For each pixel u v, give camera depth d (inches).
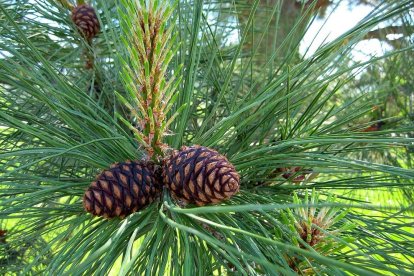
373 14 16.4
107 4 25.5
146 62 12.8
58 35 25.6
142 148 15.8
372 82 40.4
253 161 15.9
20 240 17.3
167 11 12.6
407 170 13.3
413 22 37.5
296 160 15.5
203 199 13.6
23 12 24.7
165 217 11.5
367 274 7.5
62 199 28.8
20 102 22.7
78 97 16.9
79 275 12.0
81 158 15.8
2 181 14.5
